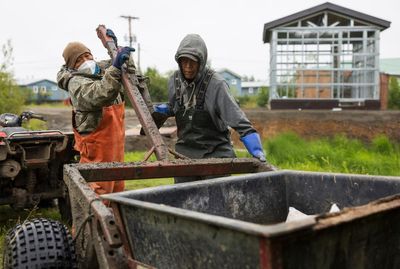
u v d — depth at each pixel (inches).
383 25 911.0
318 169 389.4
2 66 587.5
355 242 96.8
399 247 106.7
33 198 246.7
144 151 520.1
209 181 131.0
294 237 84.8
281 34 956.6
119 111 199.0
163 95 1594.5
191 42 173.9
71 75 188.4
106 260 113.8
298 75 941.2
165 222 100.2
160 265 104.7
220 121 183.8
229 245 89.4
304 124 713.0
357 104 941.2
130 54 181.5
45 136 235.5
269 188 143.7
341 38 920.9
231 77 2844.5
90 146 193.3
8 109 584.7
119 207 111.3
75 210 133.8
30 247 124.2
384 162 410.9
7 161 232.8
